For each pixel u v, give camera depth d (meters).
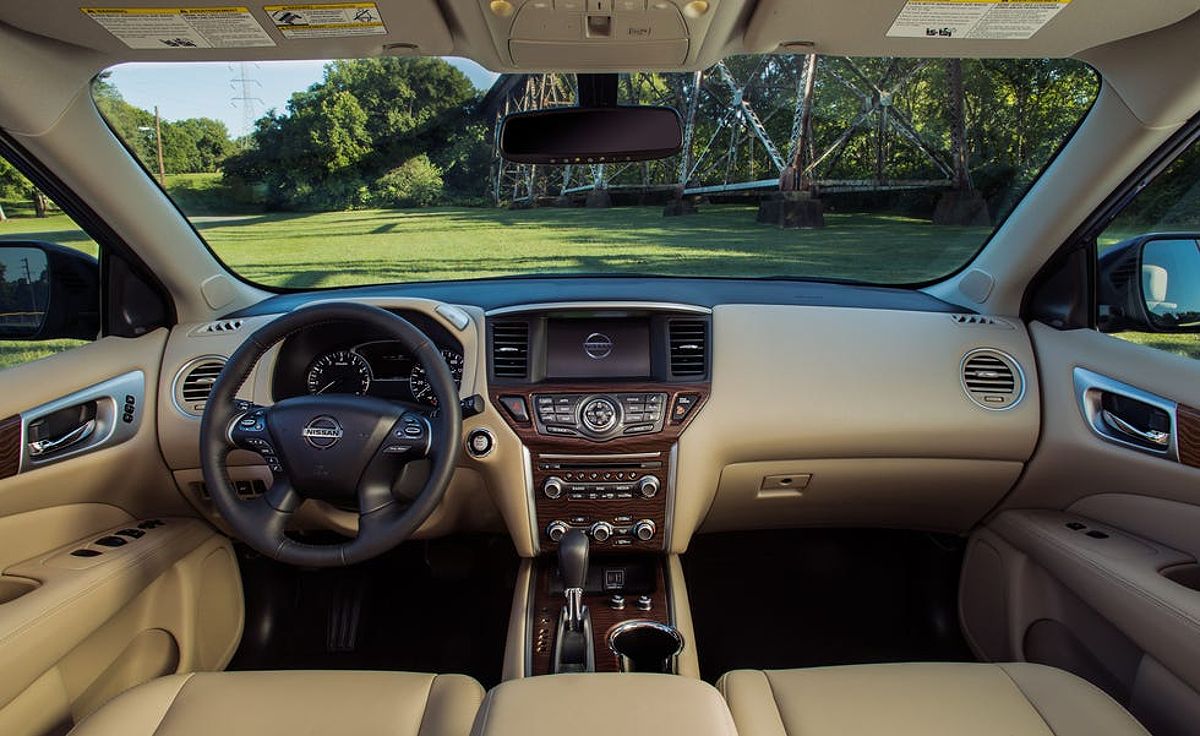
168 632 2.15
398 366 2.29
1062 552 1.98
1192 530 1.84
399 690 1.42
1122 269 2.17
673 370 2.21
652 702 1.22
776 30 1.58
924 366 2.28
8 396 1.82
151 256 2.21
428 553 2.79
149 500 2.28
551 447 2.12
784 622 2.71
